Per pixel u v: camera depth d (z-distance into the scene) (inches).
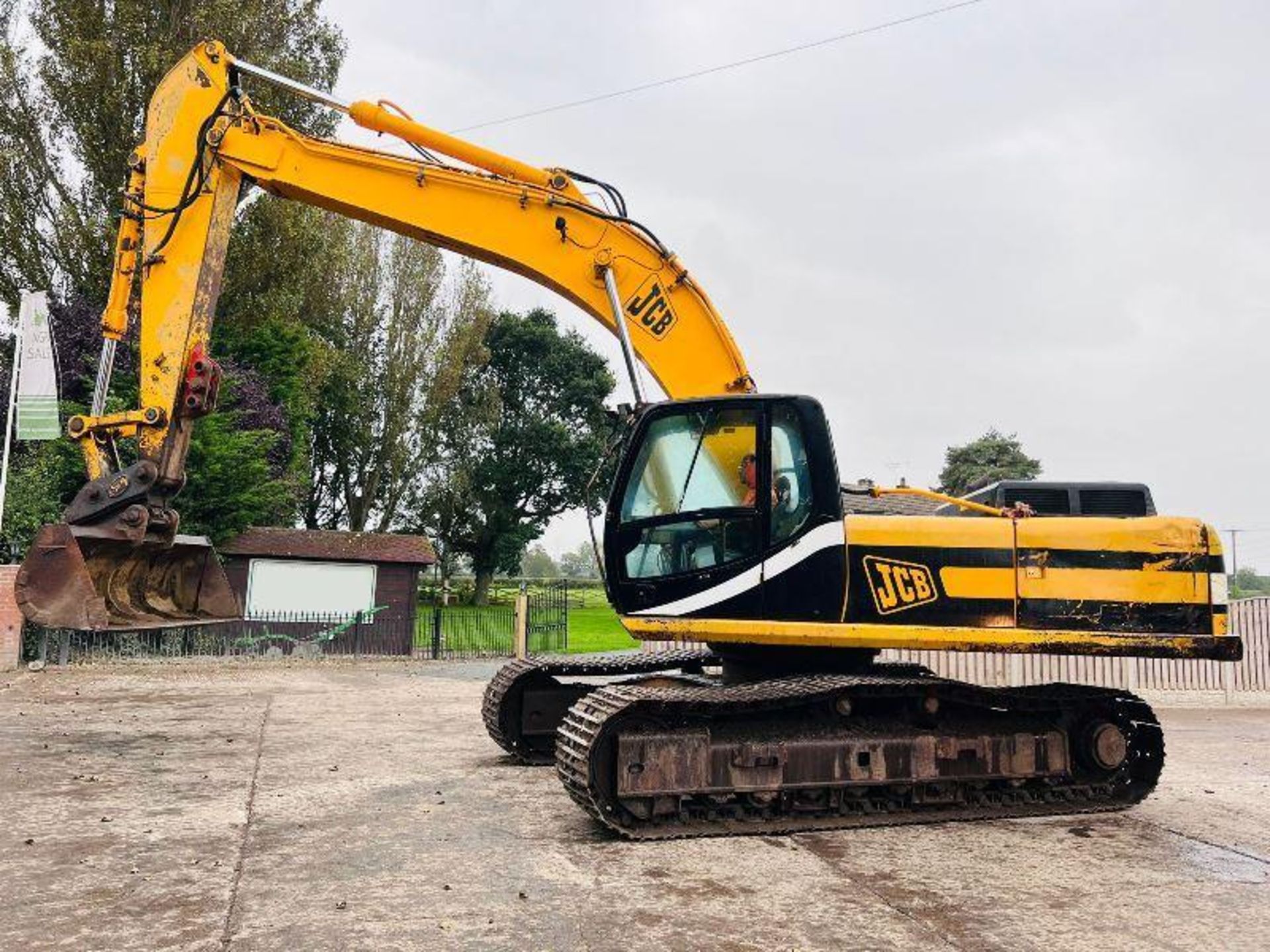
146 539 278.8
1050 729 253.4
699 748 223.1
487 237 296.0
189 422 290.4
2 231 850.8
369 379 1475.1
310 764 293.7
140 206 295.9
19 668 560.7
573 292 295.4
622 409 281.4
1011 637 242.7
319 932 150.3
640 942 148.7
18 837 203.2
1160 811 255.6
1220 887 183.6
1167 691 559.5
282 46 958.4
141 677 542.0
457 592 1845.5
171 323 288.2
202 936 147.4
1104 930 157.6
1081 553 247.1
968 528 247.6
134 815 223.1
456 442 1753.2
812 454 244.8
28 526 635.5
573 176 303.7
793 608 239.6
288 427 1017.5
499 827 221.5
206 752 308.5
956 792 244.1
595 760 215.8
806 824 225.9
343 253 1283.2
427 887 175.0
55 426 602.2
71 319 801.6
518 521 1870.1
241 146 294.5
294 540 863.1
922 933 154.6
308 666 642.2
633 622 243.4
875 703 249.3
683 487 247.3
